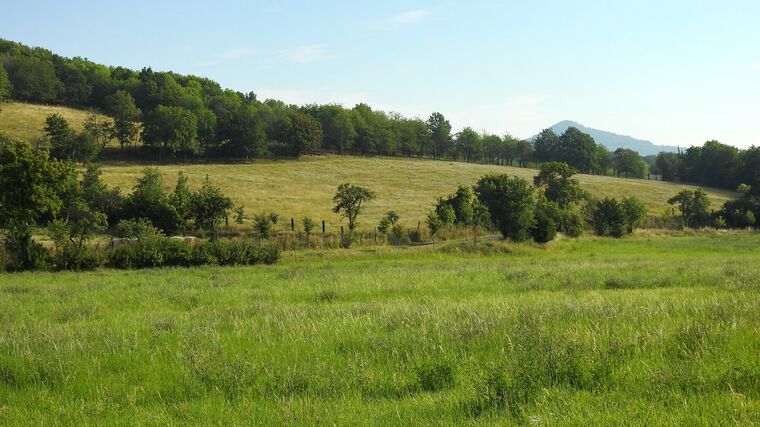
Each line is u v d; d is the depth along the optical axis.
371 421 5.73
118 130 119.12
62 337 10.30
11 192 34.22
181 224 54.88
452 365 7.39
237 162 122.62
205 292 19.38
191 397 7.03
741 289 14.60
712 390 6.07
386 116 186.38
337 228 63.53
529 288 18.45
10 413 6.53
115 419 6.21
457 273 25.11
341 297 17.36
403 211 79.25
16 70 146.25
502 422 5.50
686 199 79.56
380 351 8.75
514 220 53.25
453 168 133.12
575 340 7.97
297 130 135.50
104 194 59.56
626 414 5.46
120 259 35.31
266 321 11.66
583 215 73.56
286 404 6.32
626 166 160.38
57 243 37.38
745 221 78.75
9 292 20.41
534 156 169.88
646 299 12.97
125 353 9.22
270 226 52.19
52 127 97.75
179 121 114.75
